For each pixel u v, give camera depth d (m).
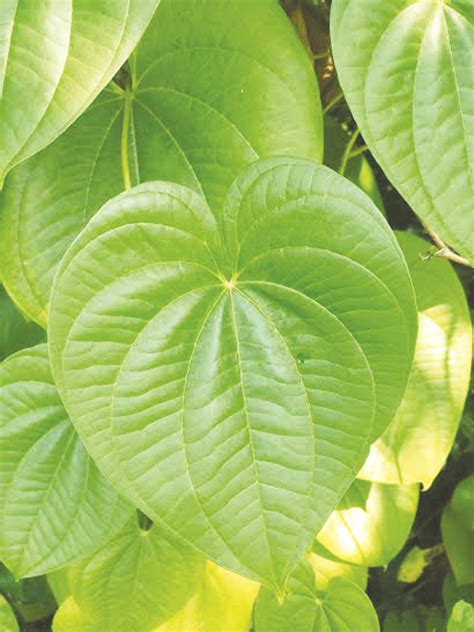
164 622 0.54
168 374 0.39
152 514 0.39
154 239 0.38
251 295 0.39
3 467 0.46
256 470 0.39
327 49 0.53
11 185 0.46
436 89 0.39
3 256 0.46
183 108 0.45
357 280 0.38
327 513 0.39
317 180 0.38
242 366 0.39
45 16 0.36
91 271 0.38
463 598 0.67
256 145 0.43
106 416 0.39
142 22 0.36
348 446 0.39
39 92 0.36
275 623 0.54
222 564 0.40
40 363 0.46
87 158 0.46
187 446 0.39
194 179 0.45
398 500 0.58
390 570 0.73
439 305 0.53
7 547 0.47
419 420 0.53
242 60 0.43
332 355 0.39
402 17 0.39
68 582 0.54
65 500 0.47
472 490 0.65
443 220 0.40
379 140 0.39
